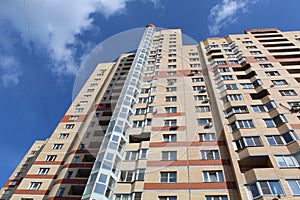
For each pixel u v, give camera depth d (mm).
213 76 23641
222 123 17562
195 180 14117
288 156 13859
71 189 18375
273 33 31422
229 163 14945
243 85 21422
